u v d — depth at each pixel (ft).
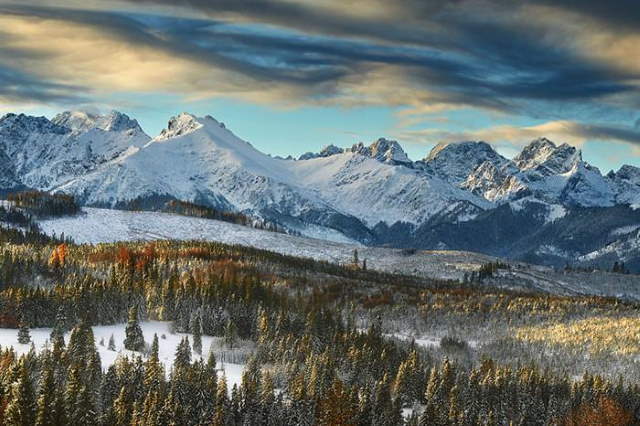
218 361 593.83
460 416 547.49
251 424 479.41
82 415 424.46
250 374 532.32
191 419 466.70
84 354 508.12
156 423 437.58
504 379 604.08
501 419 580.71
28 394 413.39
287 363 571.28
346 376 583.99
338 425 494.59
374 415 520.42
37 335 596.29
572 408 593.83
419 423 534.78
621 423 575.79
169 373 533.14
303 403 499.51
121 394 442.91
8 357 472.03
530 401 586.45
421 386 600.39
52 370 458.91
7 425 406.41
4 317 614.34
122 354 554.87
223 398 482.69
